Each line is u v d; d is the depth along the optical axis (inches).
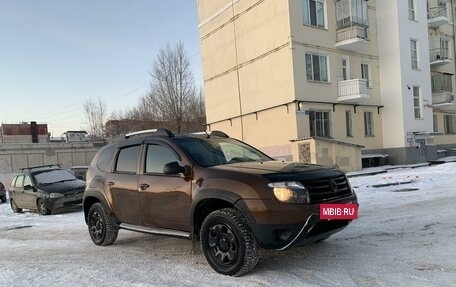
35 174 589.9
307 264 207.3
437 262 195.9
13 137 2257.6
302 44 900.0
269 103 956.0
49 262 254.2
